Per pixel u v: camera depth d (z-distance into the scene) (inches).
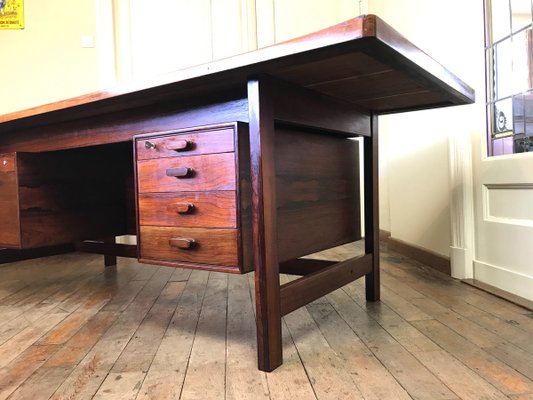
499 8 70.3
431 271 86.7
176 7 129.3
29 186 70.8
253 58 38.3
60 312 66.4
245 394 37.8
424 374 40.9
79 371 43.7
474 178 76.7
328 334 52.6
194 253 46.8
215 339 52.4
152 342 51.8
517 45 66.8
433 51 87.1
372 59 38.6
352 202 67.1
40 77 132.3
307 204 54.6
